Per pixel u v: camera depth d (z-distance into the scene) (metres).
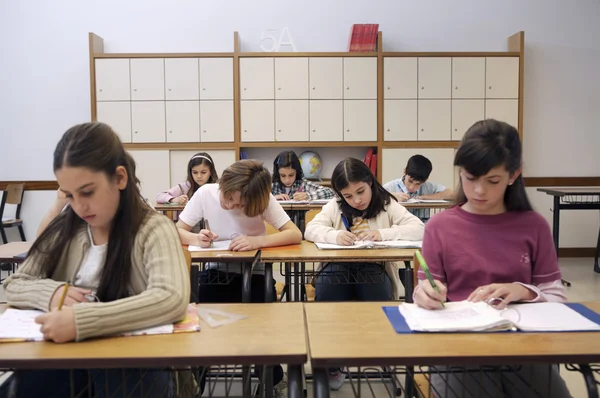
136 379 1.12
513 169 1.14
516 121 4.61
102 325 0.89
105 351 0.84
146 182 4.57
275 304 1.17
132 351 0.84
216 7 4.79
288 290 2.28
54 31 4.77
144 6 4.77
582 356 0.83
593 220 4.97
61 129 4.84
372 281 2.05
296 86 4.54
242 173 1.91
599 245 4.22
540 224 1.24
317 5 4.80
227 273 1.98
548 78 4.92
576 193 3.86
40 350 0.84
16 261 2.06
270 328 0.98
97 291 1.06
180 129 4.54
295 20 4.81
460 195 1.34
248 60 4.51
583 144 4.98
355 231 2.17
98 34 4.77
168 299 0.96
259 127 4.56
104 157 0.97
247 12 4.80
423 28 4.84
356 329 0.98
